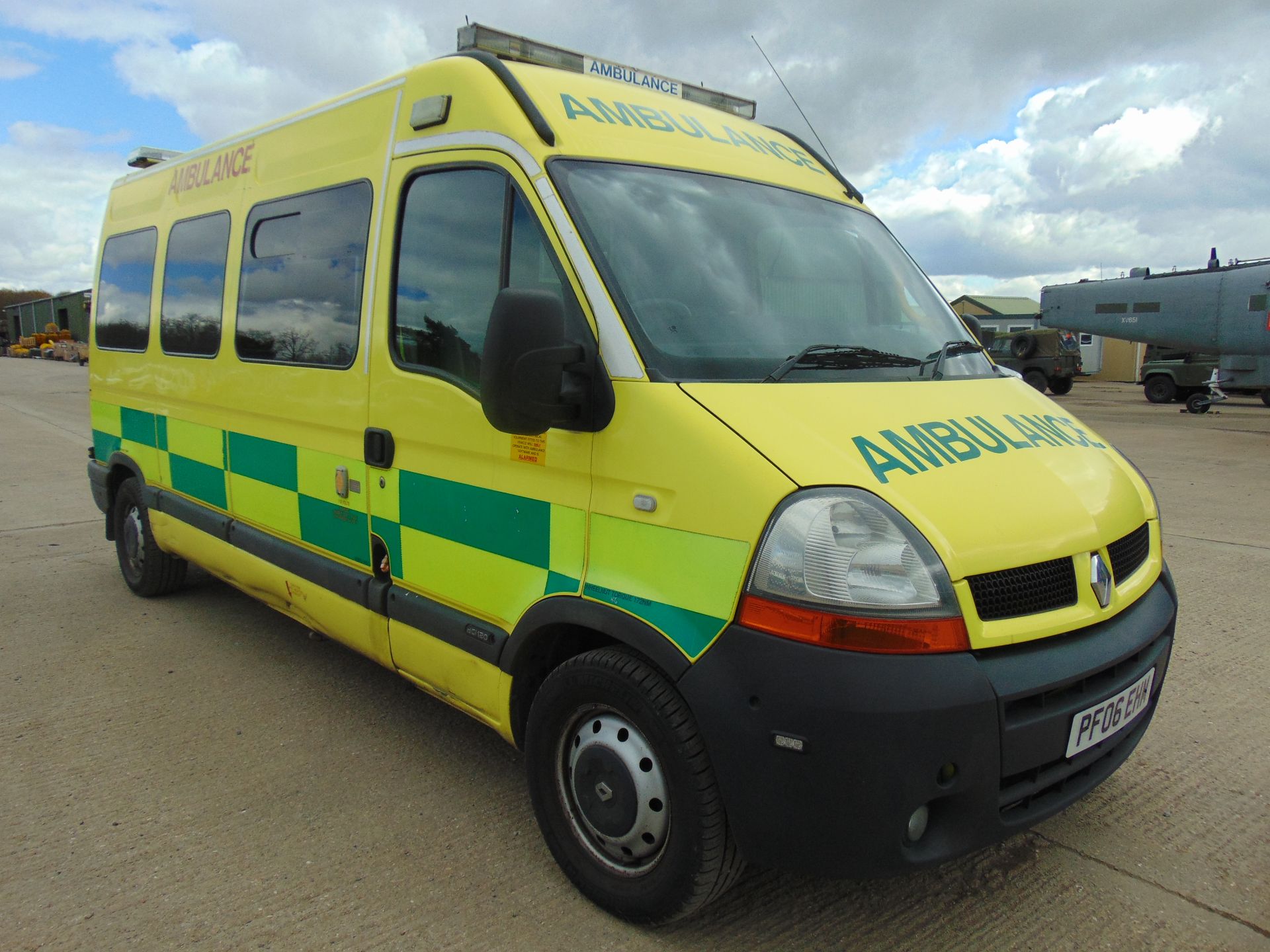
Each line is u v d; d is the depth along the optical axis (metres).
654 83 3.90
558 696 2.70
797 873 2.32
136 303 5.45
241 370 4.27
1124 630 2.55
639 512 2.45
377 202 3.43
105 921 2.65
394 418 3.29
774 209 3.28
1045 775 2.38
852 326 3.10
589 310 2.59
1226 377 21.42
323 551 3.80
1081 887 2.84
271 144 4.22
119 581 6.17
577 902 2.77
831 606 2.14
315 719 4.02
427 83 3.28
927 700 2.10
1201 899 2.79
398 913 2.70
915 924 2.68
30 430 15.30
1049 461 2.69
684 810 2.38
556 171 2.78
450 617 3.11
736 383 2.53
